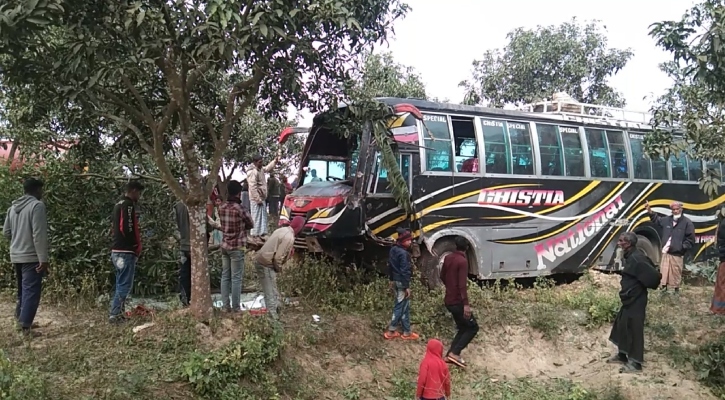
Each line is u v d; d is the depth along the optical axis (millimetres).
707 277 12891
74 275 9156
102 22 6109
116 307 7602
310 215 9602
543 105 12844
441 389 6176
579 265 12156
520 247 11242
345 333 8305
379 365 7992
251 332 7070
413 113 9391
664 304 11023
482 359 8789
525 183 11336
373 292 9367
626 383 8281
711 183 8359
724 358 8656
